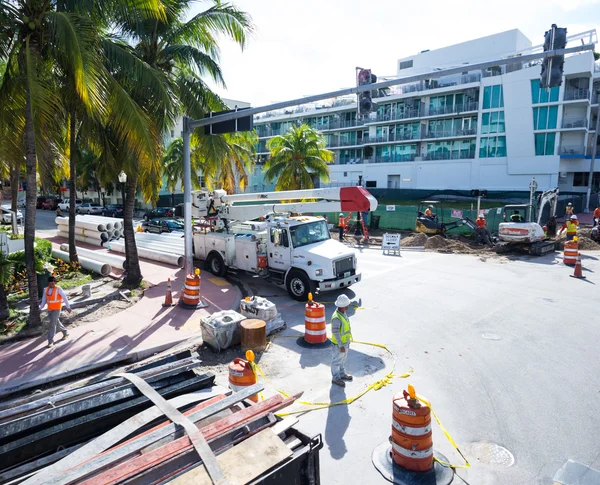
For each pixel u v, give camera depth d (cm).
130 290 1391
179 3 1307
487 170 5006
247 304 1062
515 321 1094
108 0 1003
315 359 880
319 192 1429
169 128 1364
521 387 745
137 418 450
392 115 5753
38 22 938
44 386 790
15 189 2439
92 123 1259
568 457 556
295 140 3048
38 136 950
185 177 1328
